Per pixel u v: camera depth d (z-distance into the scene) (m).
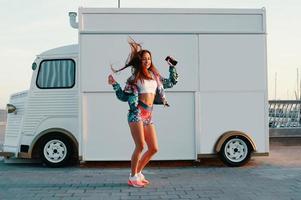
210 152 8.42
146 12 8.35
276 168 8.25
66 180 6.98
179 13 8.39
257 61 8.50
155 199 5.52
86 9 8.28
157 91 6.46
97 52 8.29
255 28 8.52
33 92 8.71
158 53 8.34
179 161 9.18
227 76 8.45
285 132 12.05
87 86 8.26
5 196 5.77
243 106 8.48
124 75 8.27
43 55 8.78
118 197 5.64
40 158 8.59
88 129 8.29
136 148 6.21
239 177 7.21
